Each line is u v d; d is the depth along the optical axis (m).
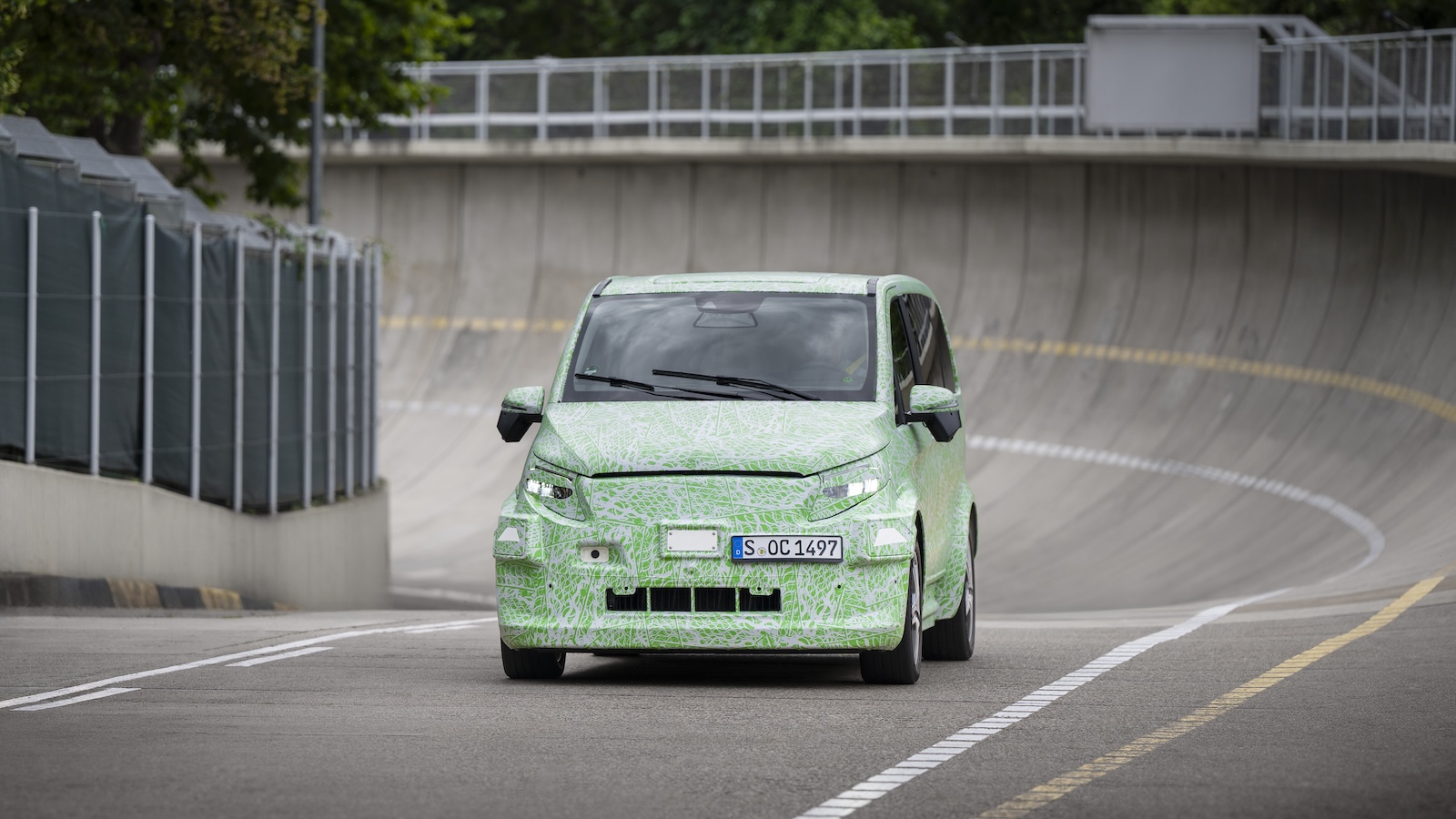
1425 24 137.62
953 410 32.59
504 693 29.33
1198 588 93.12
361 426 88.06
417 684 30.52
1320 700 28.34
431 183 173.62
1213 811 19.97
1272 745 24.17
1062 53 145.12
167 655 34.91
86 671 32.28
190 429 66.69
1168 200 148.25
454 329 168.12
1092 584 102.31
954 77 149.88
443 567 122.06
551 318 167.25
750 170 165.88
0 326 54.28
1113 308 148.25
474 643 37.53
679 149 160.00
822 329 32.94
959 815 19.78
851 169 162.75
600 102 163.00
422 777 21.86
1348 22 149.50
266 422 74.06
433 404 160.62
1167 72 130.12
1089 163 153.00
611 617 30.00
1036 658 35.06
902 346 33.78
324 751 23.67
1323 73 121.94
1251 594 79.75
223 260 69.25
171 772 22.12
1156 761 23.08
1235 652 35.06
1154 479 125.31
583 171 170.25
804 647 29.80
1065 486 128.38
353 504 84.94
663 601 30.00
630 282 34.56
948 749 24.02
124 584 57.66
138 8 81.12
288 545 75.81
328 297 80.94
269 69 82.50
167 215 67.62
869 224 161.88
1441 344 116.19
